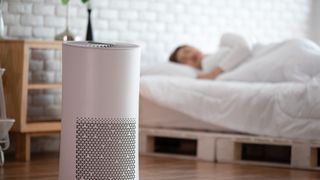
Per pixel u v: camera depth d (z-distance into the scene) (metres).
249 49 5.57
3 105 3.96
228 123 4.81
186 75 5.58
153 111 5.14
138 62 3.29
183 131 4.98
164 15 6.07
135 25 5.84
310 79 4.98
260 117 4.70
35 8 5.13
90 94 3.18
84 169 3.21
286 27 7.16
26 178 3.80
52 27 5.25
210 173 4.22
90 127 3.19
